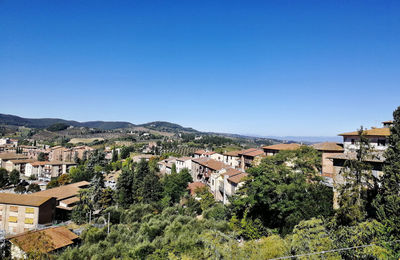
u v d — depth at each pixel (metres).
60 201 56.88
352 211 19.41
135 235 31.78
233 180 42.22
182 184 56.88
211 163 67.56
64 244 30.62
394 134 20.69
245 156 65.38
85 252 26.34
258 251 16.56
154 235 30.47
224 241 18.78
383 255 12.97
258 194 25.25
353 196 20.31
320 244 15.01
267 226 25.72
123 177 59.38
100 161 123.94
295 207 23.84
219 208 37.12
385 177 19.53
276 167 26.73
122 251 25.47
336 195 24.91
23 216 45.94
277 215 25.42
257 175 27.17
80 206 50.38
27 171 115.69
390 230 15.11
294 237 16.23
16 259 26.66
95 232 32.84
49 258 26.48
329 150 43.03
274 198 25.50
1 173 93.06
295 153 28.91
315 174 27.78
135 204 53.91
